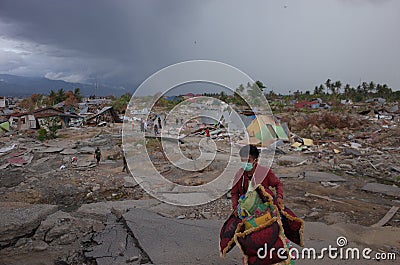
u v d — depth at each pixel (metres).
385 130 24.44
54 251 4.72
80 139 22.00
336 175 10.55
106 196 8.82
